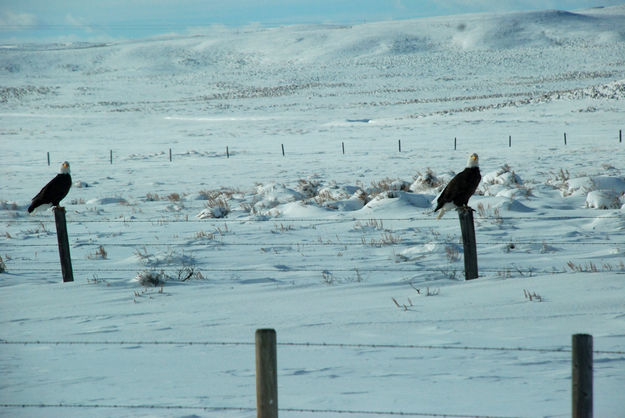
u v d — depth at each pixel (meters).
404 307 23.00
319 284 29.00
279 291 27.42
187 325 21.67
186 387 15.22
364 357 17.47
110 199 69.19
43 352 18.80
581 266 31.03
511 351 17.52
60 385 15.49
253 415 13.04
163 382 15.66
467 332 19.62
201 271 33.75
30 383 15.73
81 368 17.08
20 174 105.62
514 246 37.56
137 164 119.31
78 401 14.23
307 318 22.11
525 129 160.25
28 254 40.75
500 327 20.09
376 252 37.62
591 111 194.00
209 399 14.27
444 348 17.94
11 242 45.56
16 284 31.25
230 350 18.70
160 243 43.03
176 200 68.56
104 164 121.00
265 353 11.30
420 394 14.27
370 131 175.75
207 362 17.50
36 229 50.75
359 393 14.46
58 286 29.69
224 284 29.59
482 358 17.00
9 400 14.37
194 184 87.62
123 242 44.00
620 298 22.66
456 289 26.02
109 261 37.81
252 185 84.12
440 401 13.74
